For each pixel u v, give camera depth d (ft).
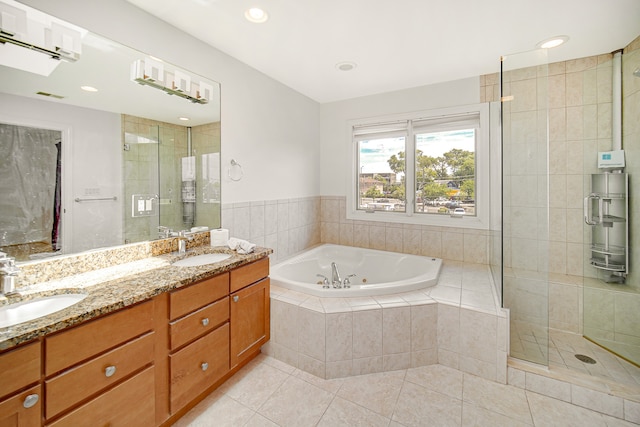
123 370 3.92
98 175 5.21
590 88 7.56
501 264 6.31
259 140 8.82
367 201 11.67
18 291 4.00
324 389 5.87
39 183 4.48
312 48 7.36
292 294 7.21
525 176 6.08
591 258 7.63
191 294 4.94
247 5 5.58
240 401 5.53
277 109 9.57
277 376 6.30
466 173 9.71
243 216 8.29
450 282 7.95
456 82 9.47
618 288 6.89
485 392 5.74
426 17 6.00
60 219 4.73
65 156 4.77
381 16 5.96
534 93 5.99
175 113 6.45
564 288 7.61
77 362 3.45
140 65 5.75
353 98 11.40
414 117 10.20
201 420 5.06
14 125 4.20
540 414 5.16
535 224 6.03
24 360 3.01
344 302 6.67
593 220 7.48
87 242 5.09
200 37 6.82
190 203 6.86
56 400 3.26
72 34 4.78
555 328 7.78
